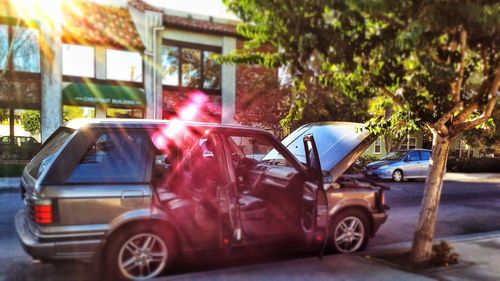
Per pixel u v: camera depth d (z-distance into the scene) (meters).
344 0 3.44
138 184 4.37
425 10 3.50
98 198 4.20
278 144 5.22
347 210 5.62
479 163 24.36
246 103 20.09
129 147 4.52
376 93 4.66
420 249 5.02
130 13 19.64
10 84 17.06
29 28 17.45
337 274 4.55
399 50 3.71
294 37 3.98
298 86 4.50
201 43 20.80
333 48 4.00
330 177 5.36
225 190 4.58
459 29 3.76
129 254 4.37
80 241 4.12
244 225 4.96
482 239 6.24
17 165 15.38
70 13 18.31
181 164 4.81
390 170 17.27
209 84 21.19
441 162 5.00
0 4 16.83
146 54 19.28
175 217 4.47
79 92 17.94
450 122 4.88
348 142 5.64
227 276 4.44
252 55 4.33
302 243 5.15
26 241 4.08
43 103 17.70
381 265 4.87
